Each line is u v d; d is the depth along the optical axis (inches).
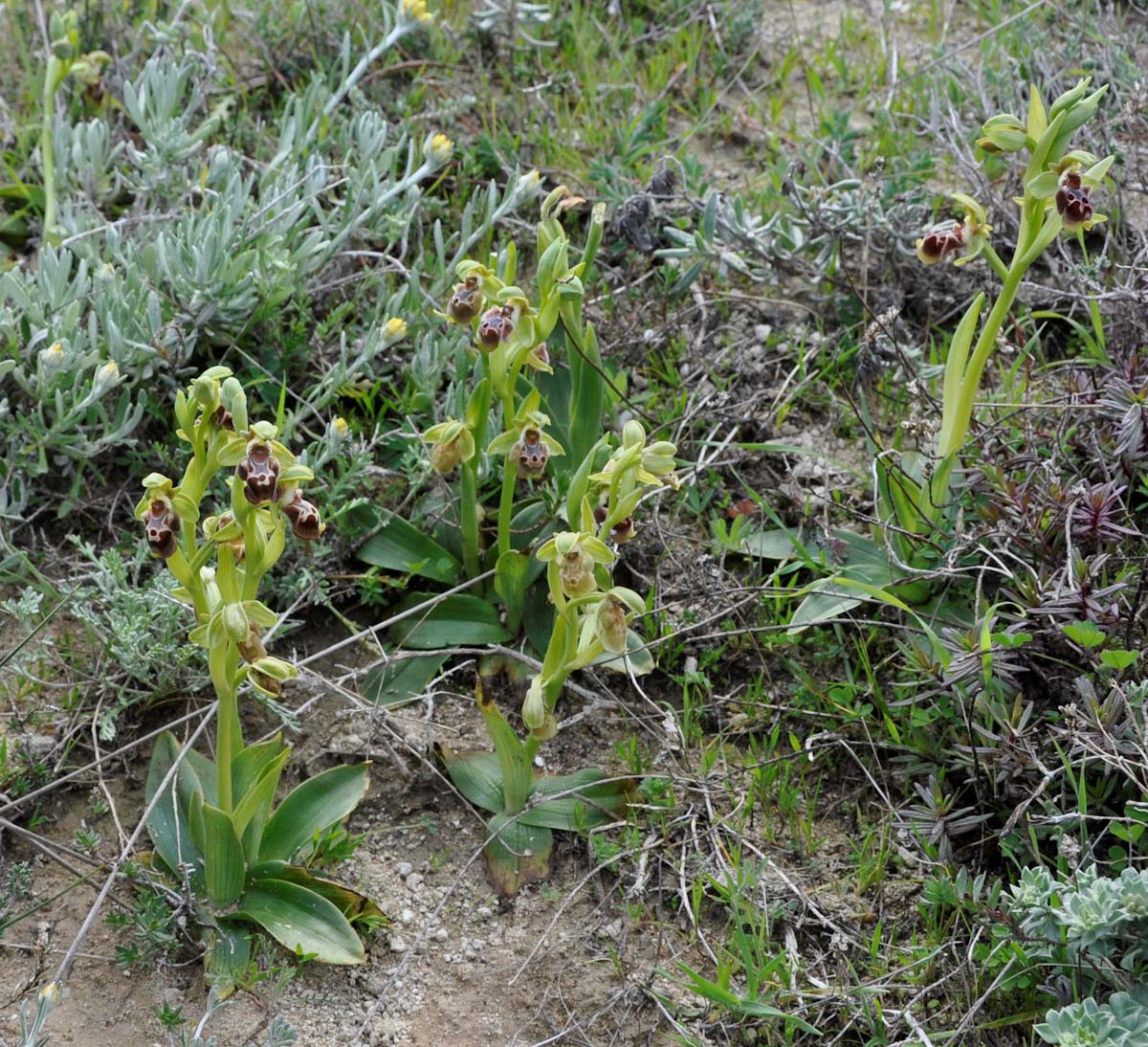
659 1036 41.8
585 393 46.3
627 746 45.3
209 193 51.0
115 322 47.7
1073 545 44.9
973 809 43.8
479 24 57.7
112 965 42.0
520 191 50.1
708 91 57.6
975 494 46.4
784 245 52.0
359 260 51.8
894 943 42.7
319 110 54.2
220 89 55.9
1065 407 46.1
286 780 44.6
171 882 42.4
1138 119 52.1
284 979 41.7
